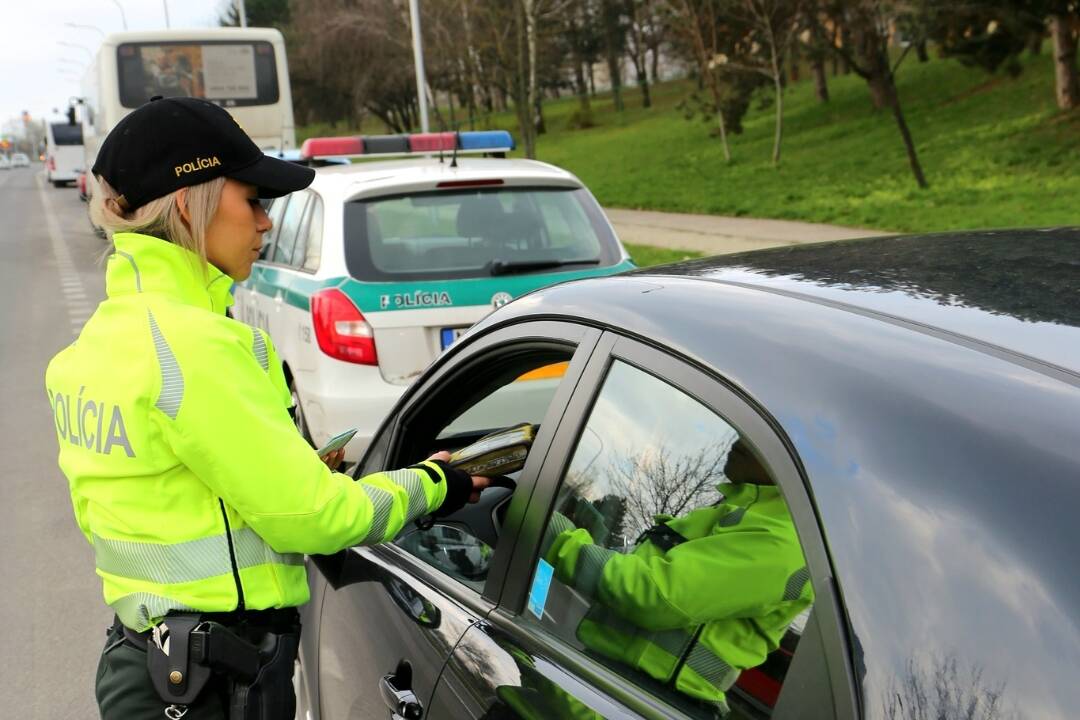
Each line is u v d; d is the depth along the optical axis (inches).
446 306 186.2
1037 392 41.3
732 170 1027.9
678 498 55.1
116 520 65.7
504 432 76.8
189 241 66.1
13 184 2379.4
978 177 730.8
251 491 62.4
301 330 195.5
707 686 49.4
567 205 202.1
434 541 79.9
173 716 66.1
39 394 325.4
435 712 66.0
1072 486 37.0
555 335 69.0
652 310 60.4
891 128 1031.0
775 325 52.5
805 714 41.7
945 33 850.8
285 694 68.9
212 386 61.9
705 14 1169.4
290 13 2257.6
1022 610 35.7
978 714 35.2
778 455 46.3
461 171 201.0
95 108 753.6
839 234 609.6
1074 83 859.4
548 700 56.6
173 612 65.4
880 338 48.3
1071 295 50.4
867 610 39.7
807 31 1002.7
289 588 68.4
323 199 202.1
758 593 47.4
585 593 59.9
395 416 92.5
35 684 145.6
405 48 1417.3
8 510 218.1
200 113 65.7
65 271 669.9
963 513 38.6
